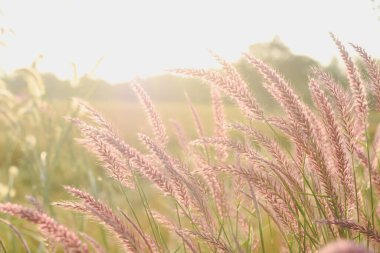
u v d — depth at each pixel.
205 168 1.19
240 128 1.16
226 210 1.26
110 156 1.12
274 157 1.15
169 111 10.89
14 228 1.08
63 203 1.00
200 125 1.40
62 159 2.01
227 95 1.18
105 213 1.00
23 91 2.19
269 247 1.32
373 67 1.13
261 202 1.26
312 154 1.09
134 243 0.99
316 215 1.17
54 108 2.04
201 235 1.10
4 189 1.91
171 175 1.13
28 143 2.12
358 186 1.21
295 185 1.13
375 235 1.01
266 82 1.15
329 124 1.10
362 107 1.15
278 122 1.14
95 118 1.15
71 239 0.83
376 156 1.27
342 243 0.50
